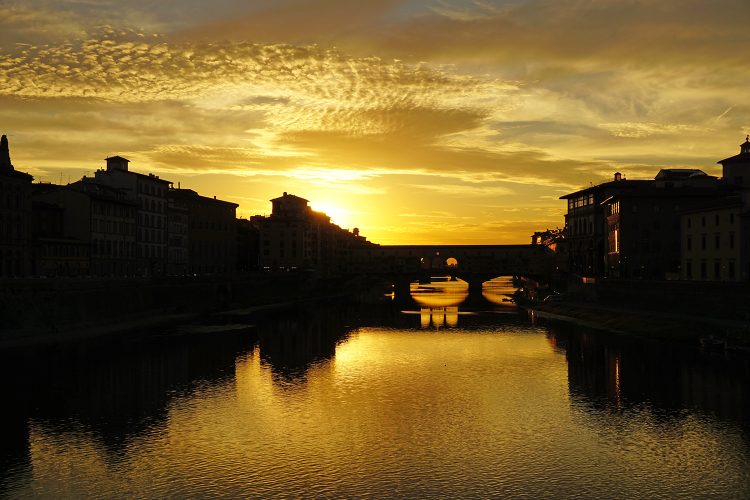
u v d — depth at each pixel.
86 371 71.44
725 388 62.69
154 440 47.75
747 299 91.69
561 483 39.62
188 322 125.62
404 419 53.50
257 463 43.06
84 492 38.31
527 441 47.59
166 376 69.88
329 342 98.88
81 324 100.12
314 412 55.62
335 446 46.53
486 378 69.75
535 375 71.06
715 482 39.66
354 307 175.88
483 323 127.75
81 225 129.12
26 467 42.22
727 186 147.88
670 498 37.41
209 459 43.81
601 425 51.38
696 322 95.06
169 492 38.34
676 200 143.62
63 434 49.00
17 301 88.12
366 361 80.88
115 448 45.94
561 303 155.38
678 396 59.91
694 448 45.66
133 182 150.38
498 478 40.44
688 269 120.81
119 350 85.81
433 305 185.38
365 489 38.78
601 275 172.62
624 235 144.50
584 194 184.38
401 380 68.88
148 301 124.31
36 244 111.50
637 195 143.88
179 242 176.75
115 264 140.62
